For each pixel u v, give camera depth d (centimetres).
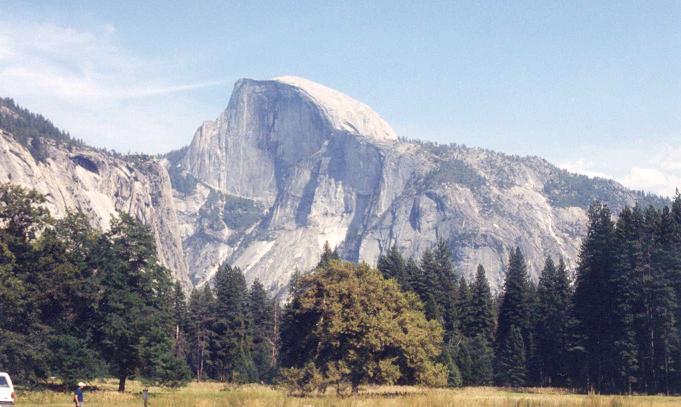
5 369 6275
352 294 6481
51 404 5075
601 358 9888
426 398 4425
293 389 6200
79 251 7250
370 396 5878
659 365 9025
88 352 6669
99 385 7925
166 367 7169
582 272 10744
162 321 7788
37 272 6788
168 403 4338
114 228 7512
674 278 8919
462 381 11100
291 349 6925
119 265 7275
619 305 9088
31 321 6575
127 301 7119
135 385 8419
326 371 6347
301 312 6725
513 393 8206
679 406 4422
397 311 6869
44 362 6444
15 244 6662
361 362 6378
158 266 7606
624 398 4516
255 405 4056
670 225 10106
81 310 7188
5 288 6128
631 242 9244
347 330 6391
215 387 9206
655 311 9019
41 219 6844
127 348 7150
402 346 6469
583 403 4256
